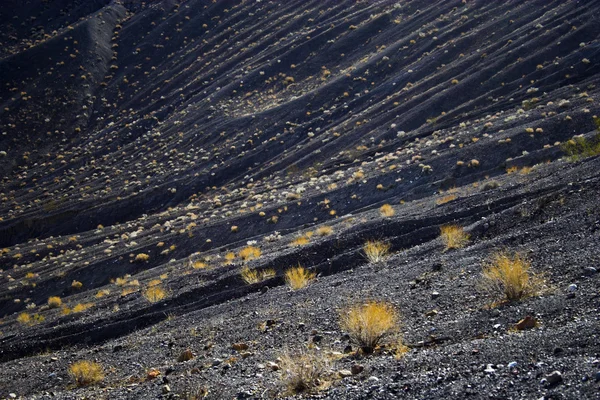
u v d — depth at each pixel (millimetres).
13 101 125188
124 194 82812
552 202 13961
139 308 18031
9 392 11320
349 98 89688
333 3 133875
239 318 12438
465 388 4891
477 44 85250
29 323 25859
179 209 71250
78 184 93375
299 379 6207
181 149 94500
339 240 18406
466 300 8516
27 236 78812
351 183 47250
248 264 19516
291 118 89500
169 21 151625
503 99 65750
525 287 7934
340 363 6895
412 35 98188
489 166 41812
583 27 72062
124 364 11102
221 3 156750
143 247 47062
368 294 10969
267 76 110875
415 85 80875
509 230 13875
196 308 16547
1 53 149500
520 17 86750
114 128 115125
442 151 49062
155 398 7375
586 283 7359
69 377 11180
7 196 95375
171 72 132500
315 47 113938
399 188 43406
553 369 4750
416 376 5531
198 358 9531
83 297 31984
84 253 54312
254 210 50406
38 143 114562
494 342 5914
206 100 109250
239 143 87750
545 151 39719
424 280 10727
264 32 134125
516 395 4512
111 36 151500
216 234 46062
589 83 58375
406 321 8391
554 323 6281
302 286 14398
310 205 45938
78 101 125750
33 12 169125
